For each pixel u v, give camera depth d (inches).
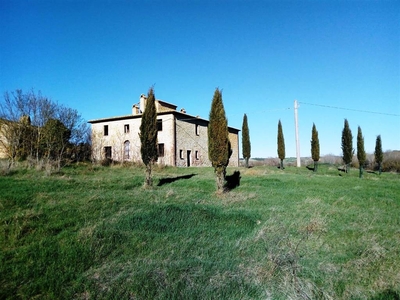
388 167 1302.9
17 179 446.9
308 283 167.9
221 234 252.2
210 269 181.0
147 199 370.9
